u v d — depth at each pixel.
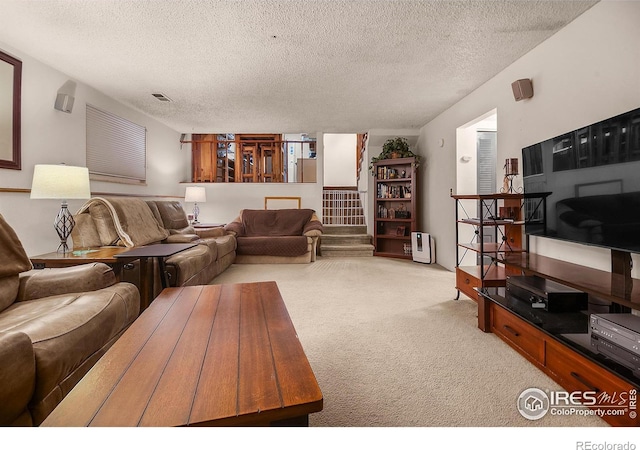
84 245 2.99
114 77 3.48
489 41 2.71
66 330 1.38
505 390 1.62
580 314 1.95
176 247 2.72
